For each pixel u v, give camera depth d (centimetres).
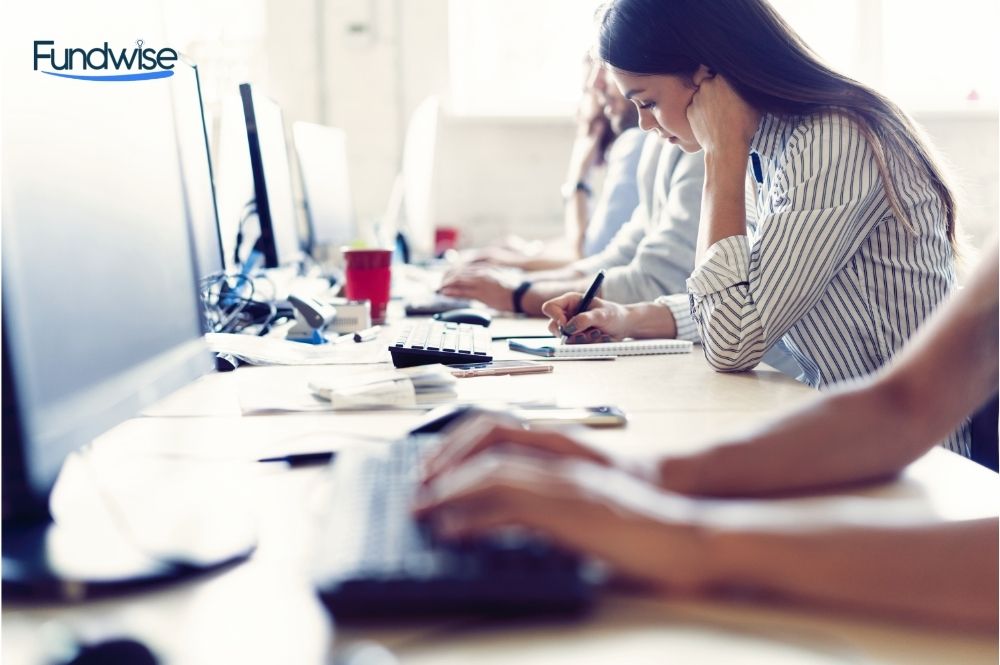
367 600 42
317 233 236
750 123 130
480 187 398
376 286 171
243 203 183
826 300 134
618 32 136
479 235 401
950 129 377
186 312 82
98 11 66
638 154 255
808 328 136
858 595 44
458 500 46
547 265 276
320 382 96
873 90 131
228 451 73
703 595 45
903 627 43
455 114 386
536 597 42
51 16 58
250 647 40
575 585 42
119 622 42
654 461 61
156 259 75
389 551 44
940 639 41
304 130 232
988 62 383
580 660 39
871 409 67
